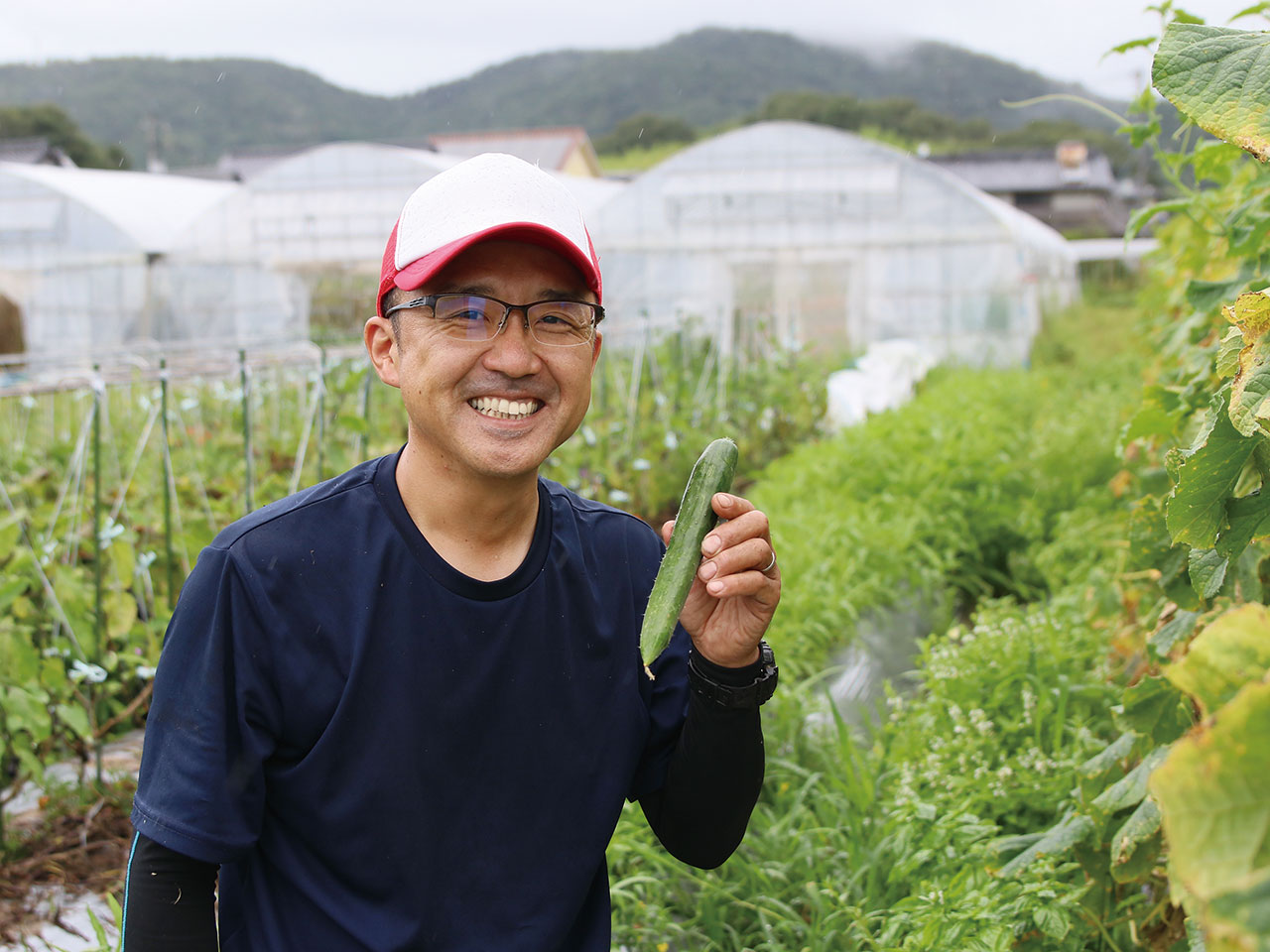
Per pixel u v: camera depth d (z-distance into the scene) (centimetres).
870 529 734
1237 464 175
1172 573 265
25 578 476
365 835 187
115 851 430
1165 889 270
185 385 1072
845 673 560
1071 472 852
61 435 876
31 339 2294
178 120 8200
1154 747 254
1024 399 1305
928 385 1700
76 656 489
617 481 908
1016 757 358
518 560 197
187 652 183
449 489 192
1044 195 5619
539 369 189
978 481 846
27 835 437
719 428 1095
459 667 190
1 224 2280
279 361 838
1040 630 452
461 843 192
